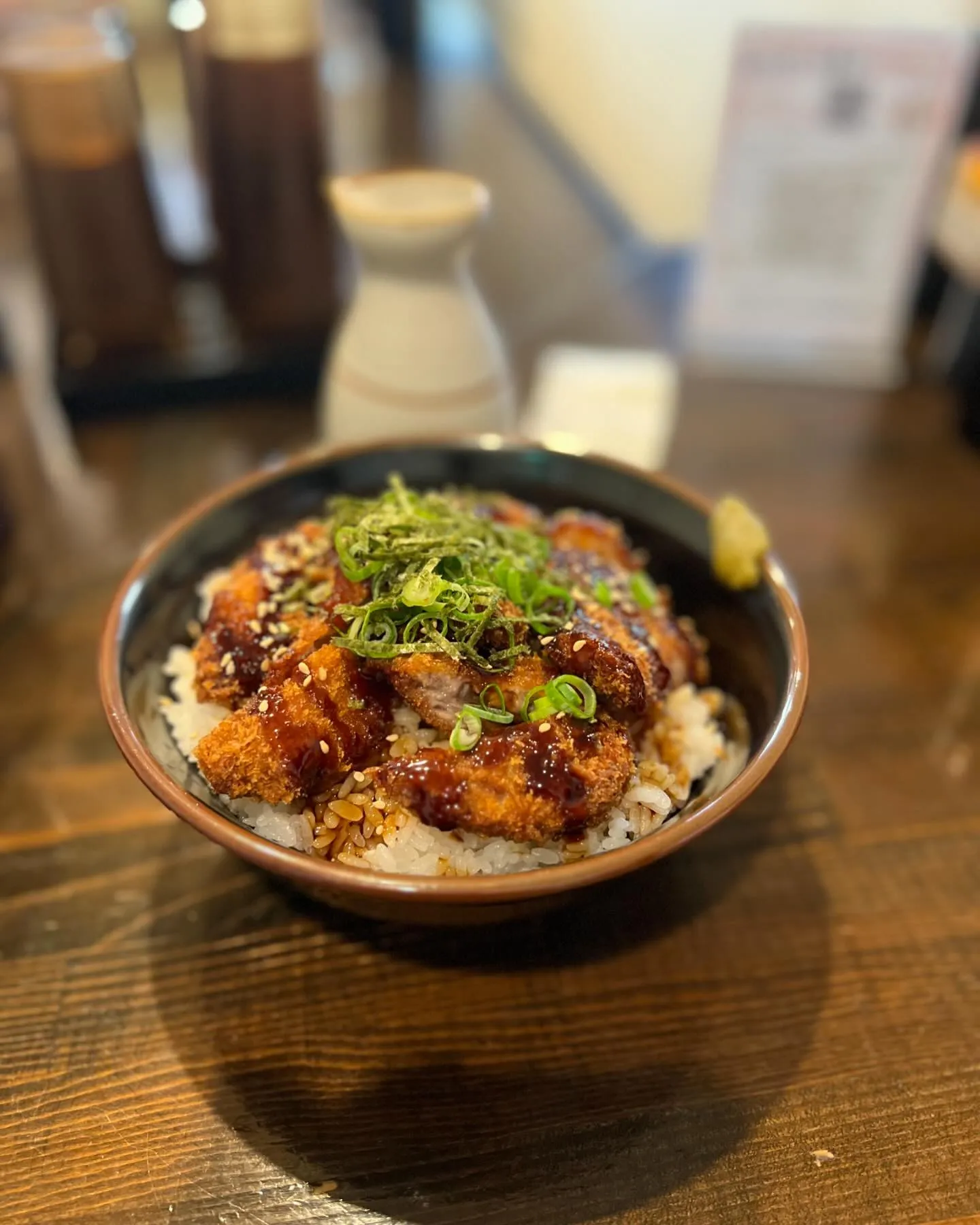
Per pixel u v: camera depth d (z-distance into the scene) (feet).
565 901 0.70
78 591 1.18
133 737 0.70
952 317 1.67
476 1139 0.70
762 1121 0.71
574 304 1.77
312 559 0.89
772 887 0.87
